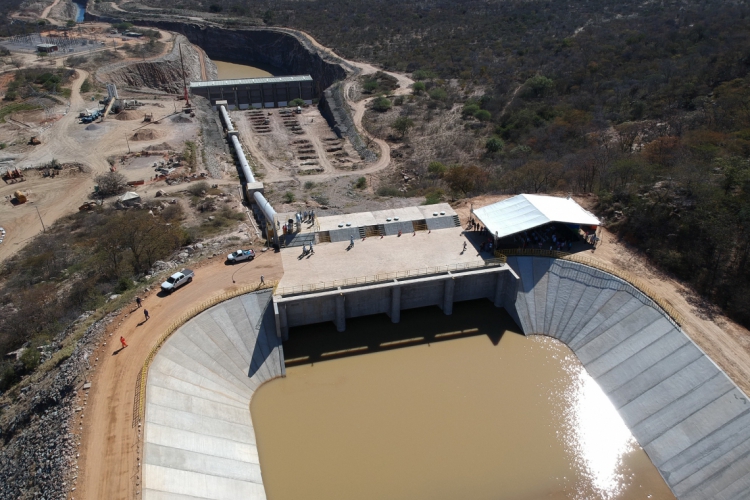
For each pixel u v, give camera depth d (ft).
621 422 165.37
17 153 360.48
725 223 190.08
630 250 211.82
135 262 220.43
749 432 143.74
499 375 183.83
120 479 128.06
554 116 392.06
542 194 258.57
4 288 222.48
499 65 535.19
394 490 144.87
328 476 148.36
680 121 313.32
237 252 207.41
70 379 153.58
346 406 170.71
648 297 186.09
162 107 460.14
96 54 561.84
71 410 143.74
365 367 185.98
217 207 287.28
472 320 209.26
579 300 200.23
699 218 197.98
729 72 361.30
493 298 218.38
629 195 229.45
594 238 218.59
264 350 182.91
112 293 198.59
